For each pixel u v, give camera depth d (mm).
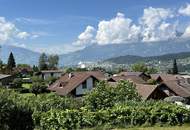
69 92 77062
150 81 97062
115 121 33250
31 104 36094
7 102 29172
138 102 36844
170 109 33750
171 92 68312
